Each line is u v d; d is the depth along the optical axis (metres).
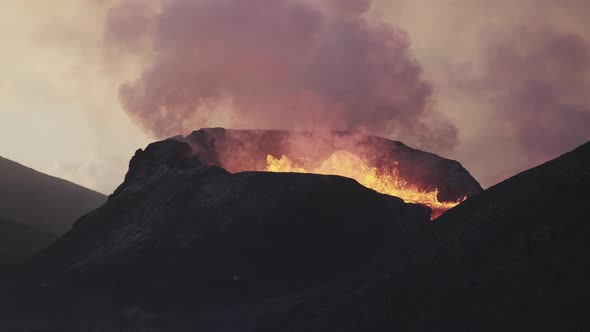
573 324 20.14
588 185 27.39
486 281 25.00
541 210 27.55
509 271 24.66
